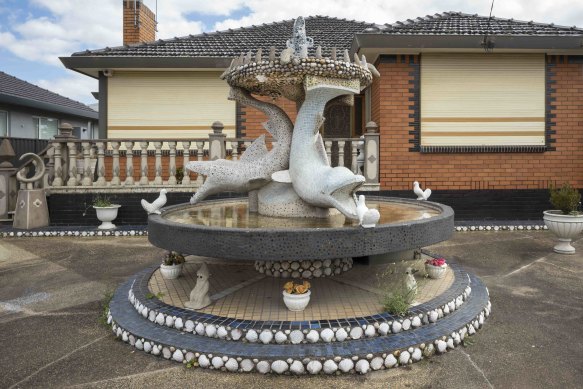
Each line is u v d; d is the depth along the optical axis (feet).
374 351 10.60
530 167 33.17
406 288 13.67
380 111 32.86
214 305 12.91
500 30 32.09
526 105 33.14
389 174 32.89
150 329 12.11
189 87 38.60
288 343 10.96
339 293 13.96
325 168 14.38
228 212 17.42
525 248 24.36
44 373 10.61
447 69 32.81
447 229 14.01
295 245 11.25
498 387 9.89
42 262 22.12
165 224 12.89
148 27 49.49
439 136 33.12
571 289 16.98
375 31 30.63
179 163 37.93
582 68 32.99
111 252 24.39
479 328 13.09
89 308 15.26
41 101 52.21
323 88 14.10
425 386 9.93
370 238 11.67
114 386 9.98
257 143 16.90
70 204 31.68
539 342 12.16
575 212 23.27
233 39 41.68
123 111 38.47
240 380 10.16
